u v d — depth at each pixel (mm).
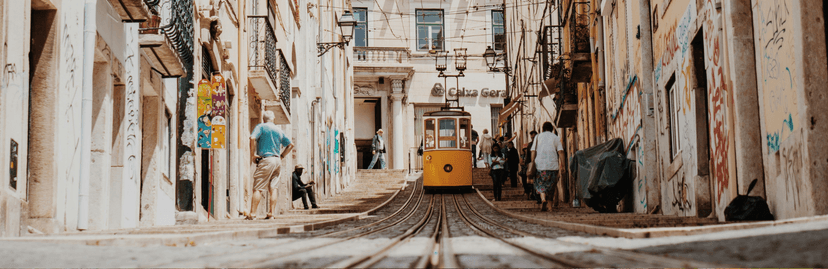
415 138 40938
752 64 7496
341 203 22203
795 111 6258
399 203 20922
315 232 7805
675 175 10625
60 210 7340
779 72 6676
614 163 12977
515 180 26734
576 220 8914
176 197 11742
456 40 42062
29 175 7109
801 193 6188
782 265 2943
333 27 29641
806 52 6055
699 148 9297
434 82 41312
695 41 9383
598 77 16406
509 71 38250
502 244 5086
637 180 12898
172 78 11547
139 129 9812
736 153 7566
